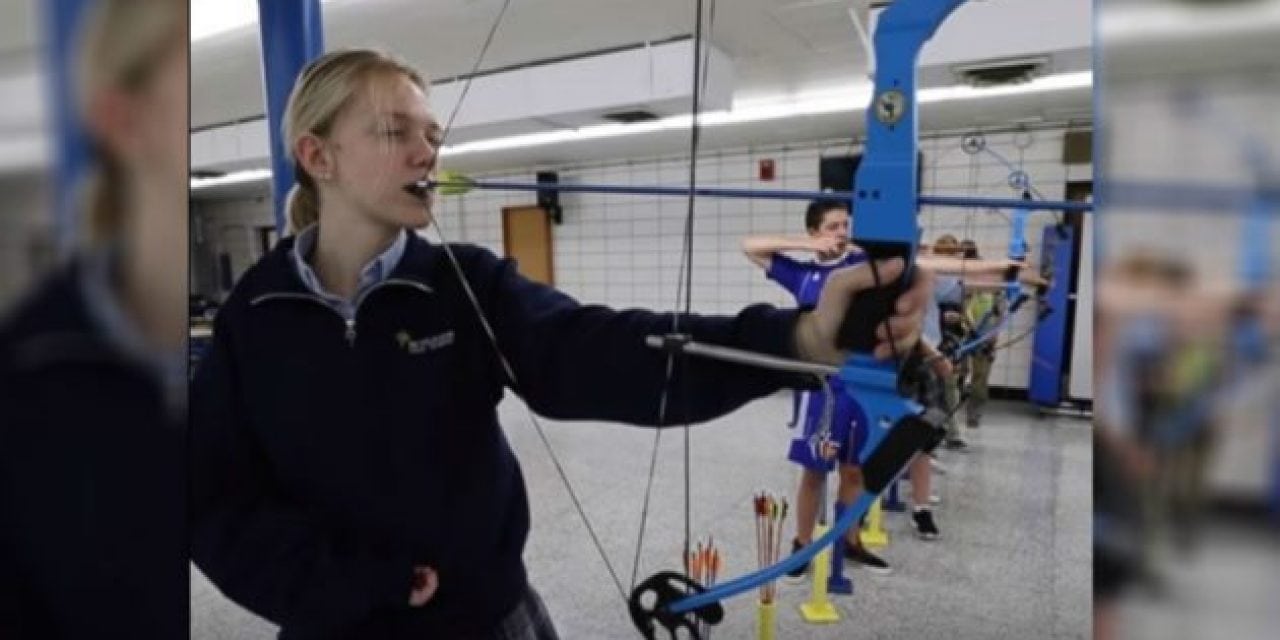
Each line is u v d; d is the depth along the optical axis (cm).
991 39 247
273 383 74
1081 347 455
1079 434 412
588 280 681
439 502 77
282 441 74
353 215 76
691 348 65
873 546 259
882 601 221
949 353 84
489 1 255
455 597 79
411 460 75
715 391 68
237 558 72
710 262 614
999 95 383
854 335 56
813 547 64
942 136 502
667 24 291
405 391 76
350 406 74
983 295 279
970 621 209
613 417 76
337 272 78
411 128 74
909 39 53
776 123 475
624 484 333
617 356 73
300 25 129
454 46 304
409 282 77
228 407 75
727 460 367
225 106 403
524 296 82
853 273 56
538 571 243
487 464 82
